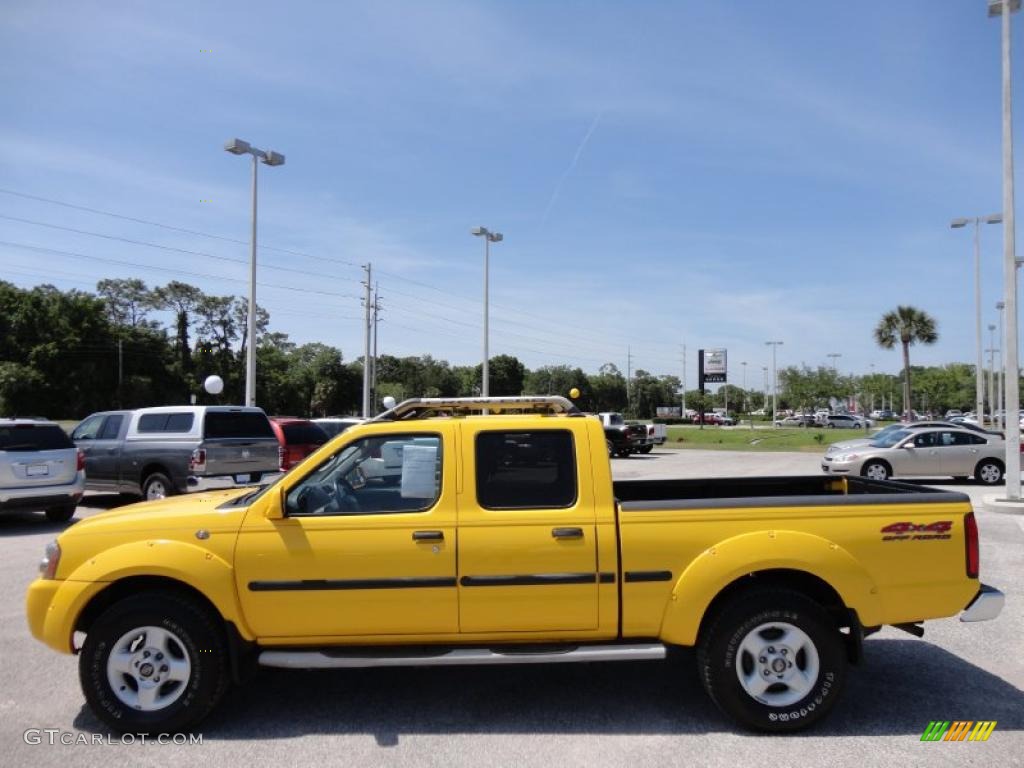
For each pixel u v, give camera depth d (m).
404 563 4.34
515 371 99.88
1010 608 7.17
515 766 3.95
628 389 120.56
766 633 4.39
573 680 5.26
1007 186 14.36
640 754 4.09
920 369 122.06
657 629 4.42
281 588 4.33
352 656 4.32
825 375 99.75
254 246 24.42
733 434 53.00
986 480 18.47
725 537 4.41
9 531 11.66
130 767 3.97
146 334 87.56
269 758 4.06
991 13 14.44
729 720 4.53
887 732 4.39
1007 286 14.38
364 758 4.05
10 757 4.10
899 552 4.46
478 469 4.48
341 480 4.66
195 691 4.33
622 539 4.38
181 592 4.47
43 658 5.77
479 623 4.37
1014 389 14.32
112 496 16.22
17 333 75.00
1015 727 4.47
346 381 100.81
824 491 6.05
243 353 98.12
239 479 13.33
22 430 11.67
